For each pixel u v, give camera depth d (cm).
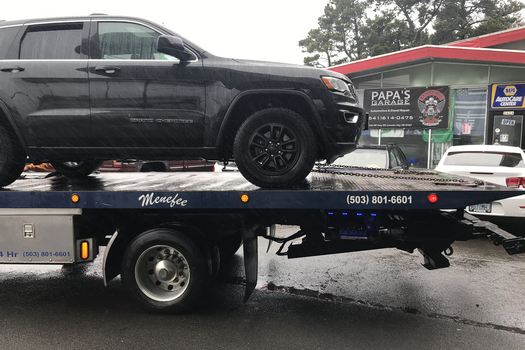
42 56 460
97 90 441
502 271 569
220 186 471
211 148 441
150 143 445
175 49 421
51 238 430
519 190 380
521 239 396
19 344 359
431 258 438
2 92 447
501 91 1432
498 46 1794
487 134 1463
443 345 358
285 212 437
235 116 450
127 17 460
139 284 425
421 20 3619
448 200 388
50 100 445
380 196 396
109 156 456
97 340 367
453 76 1499
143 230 441
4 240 432
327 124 431
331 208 402
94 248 447
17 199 427
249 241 433
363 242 439
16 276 557
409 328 393
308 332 383
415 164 1539
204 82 435
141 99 439
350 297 474
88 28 460
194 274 418
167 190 420
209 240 440
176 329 390
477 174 686
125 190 424
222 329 389
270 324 401
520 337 375
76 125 443
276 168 431
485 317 419
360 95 1619
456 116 1505
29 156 457
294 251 455
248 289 427
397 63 1525
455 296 477
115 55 456
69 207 423
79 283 527
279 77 428
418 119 1523
